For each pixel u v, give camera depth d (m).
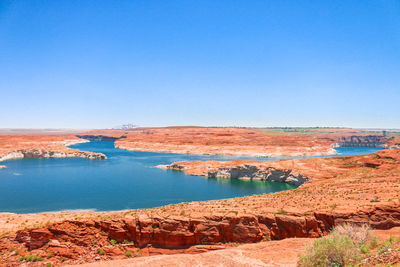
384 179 43.59
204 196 64.69
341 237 16.61
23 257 26.38
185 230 27.83
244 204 33.94
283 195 39.94
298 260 18.45
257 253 21.69
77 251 27.27
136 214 30.06
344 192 36.28
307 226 26.67
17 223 37.41
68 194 65.81
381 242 19.12
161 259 21.55
